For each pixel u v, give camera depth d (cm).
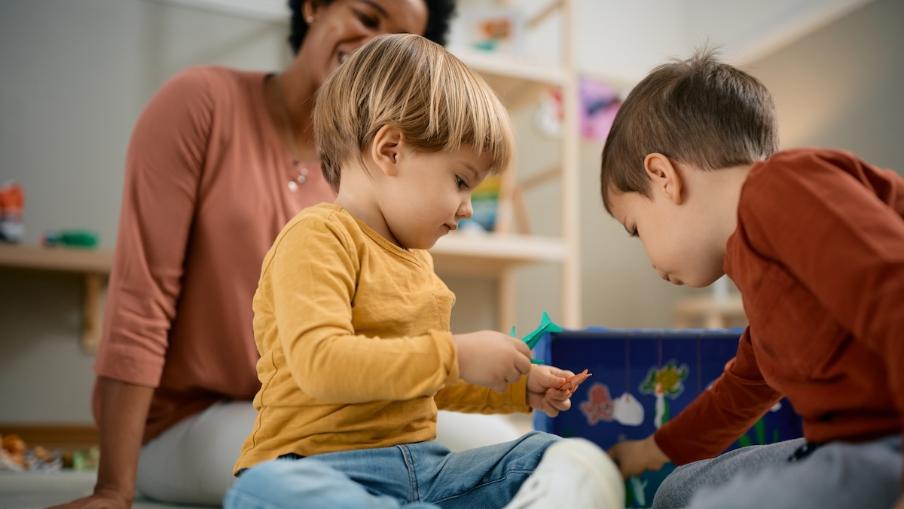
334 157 83
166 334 108
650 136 77
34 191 229
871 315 51
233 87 124
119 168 240
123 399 101
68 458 183
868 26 249
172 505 115
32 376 222
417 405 76
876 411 57
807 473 55
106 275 229
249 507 61
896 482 52
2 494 126
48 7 236
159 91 122
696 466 83
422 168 76
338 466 68
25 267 208
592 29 315
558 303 292
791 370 63
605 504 65
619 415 105
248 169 120
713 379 107
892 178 63
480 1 287
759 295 63
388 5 125
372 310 73
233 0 258
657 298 308
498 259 251
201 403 119
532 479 63
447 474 74
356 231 75
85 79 238
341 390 64
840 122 258
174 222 112
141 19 247
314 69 124
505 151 81
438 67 80
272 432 72
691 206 74
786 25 282
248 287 117
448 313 80
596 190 305
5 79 229
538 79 251
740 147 73
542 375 84
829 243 54
